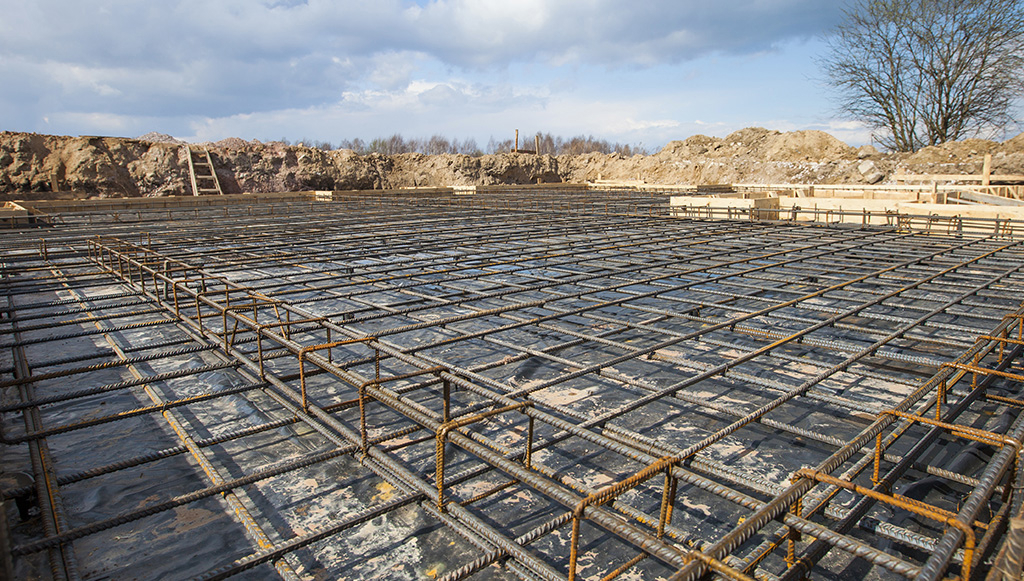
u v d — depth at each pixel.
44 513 3.32
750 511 3.62
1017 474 2.76
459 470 4.05
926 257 10.73
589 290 8.26
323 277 10.04
